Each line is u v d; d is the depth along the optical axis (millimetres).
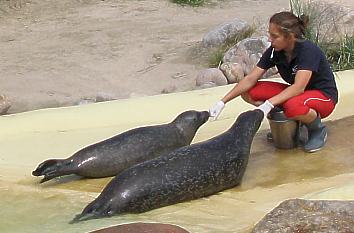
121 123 13109
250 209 8938
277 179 9906
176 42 24594
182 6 29984
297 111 10383
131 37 25438
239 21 23406
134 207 8969
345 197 8836
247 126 10039
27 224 8898
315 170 10109
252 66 19719
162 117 13297
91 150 10273
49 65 22641
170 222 8633
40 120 13500
